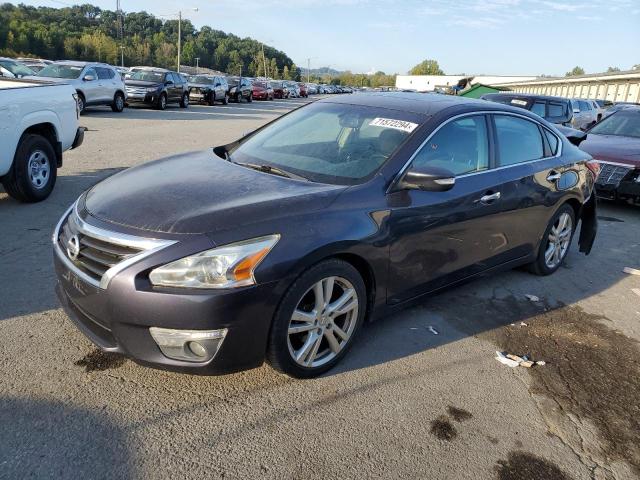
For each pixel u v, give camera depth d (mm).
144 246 2738
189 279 2686
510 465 2695
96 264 2889
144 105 24875
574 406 3230
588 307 4688
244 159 4000
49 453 2504
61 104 7012
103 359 3271
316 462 2594
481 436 2889
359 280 3301
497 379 3438
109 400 2914
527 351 3838
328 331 3232
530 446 2848
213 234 2762
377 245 3320
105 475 2408
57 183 7668
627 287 5250
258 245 2805
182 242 2723
